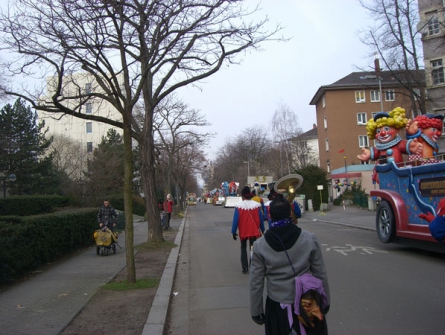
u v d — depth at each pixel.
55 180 40.81
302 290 3.06
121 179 40.44
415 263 9.27
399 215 10.48
